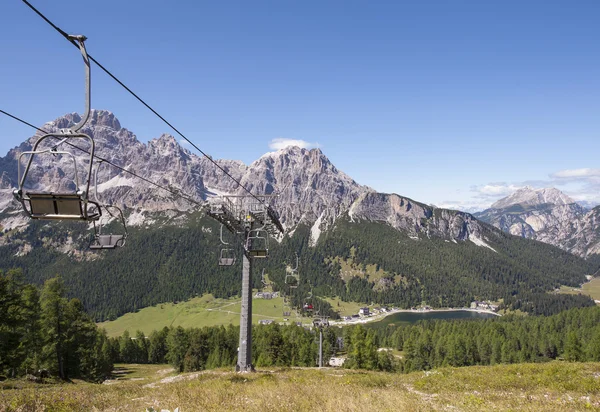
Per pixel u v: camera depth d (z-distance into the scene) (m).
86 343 72.44
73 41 11.06
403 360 138.25
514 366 35.00
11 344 51.47
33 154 10.40
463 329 173.25
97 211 11.24
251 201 42.31
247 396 21.12
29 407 18.14
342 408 17.08
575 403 19.88
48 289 61.94
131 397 23.19
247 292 40.62
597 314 189.12
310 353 110.25
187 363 109.50
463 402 19.84
